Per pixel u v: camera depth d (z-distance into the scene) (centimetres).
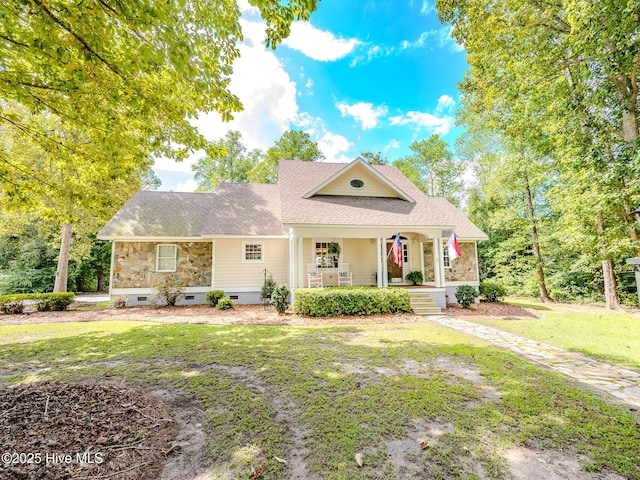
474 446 291
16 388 394
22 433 279
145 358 552
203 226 1369
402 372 487
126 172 664
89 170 691
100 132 541
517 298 1877
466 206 2719
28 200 626
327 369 497
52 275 2000
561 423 334
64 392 381
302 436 305
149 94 485
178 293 1276
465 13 1009
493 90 1117
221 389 418
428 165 3209
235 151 2980
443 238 1524
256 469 254
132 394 391
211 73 449
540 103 1209
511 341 720
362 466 260
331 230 1182
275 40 408
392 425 326
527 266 1852
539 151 1373
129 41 406
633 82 853
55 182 656
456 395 402
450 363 533
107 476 233
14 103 866
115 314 1085
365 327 850
